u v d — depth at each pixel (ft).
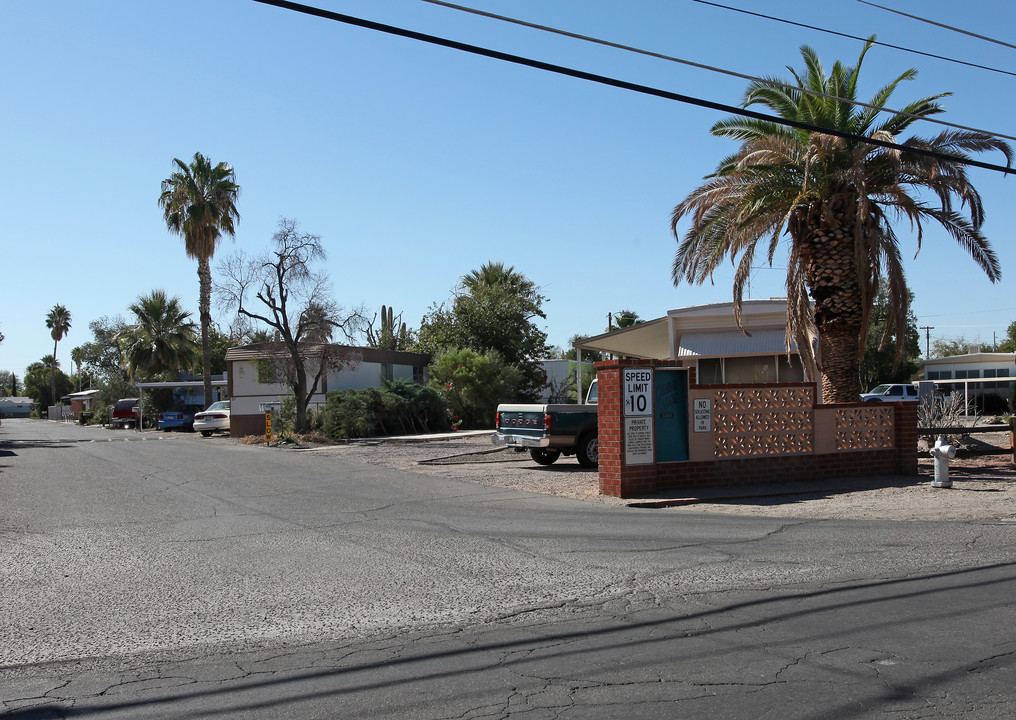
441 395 115.24
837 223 55.62
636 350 95.35
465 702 15.66
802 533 33.17
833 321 56.24
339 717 15.08
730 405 48.32
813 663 17.42
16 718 15.37
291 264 96.22
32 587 25.81
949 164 53.88
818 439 50.39
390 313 180.34
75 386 373.61
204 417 115.65
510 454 73.67
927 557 28.09
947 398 71.20
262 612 22.57
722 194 59.72
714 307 81.10
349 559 29.30
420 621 21.45
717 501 43.21
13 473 59.36
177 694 16.48
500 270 171.63
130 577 27.02
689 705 15.23
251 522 37.58
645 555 29.22
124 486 51.21
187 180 126.62
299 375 97.66
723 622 20.65
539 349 150.30
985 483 48.01
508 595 23.88
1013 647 18.29
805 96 54.95
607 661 17.87
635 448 44.96
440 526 36.01
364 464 65.05
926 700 15.28
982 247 55.77
